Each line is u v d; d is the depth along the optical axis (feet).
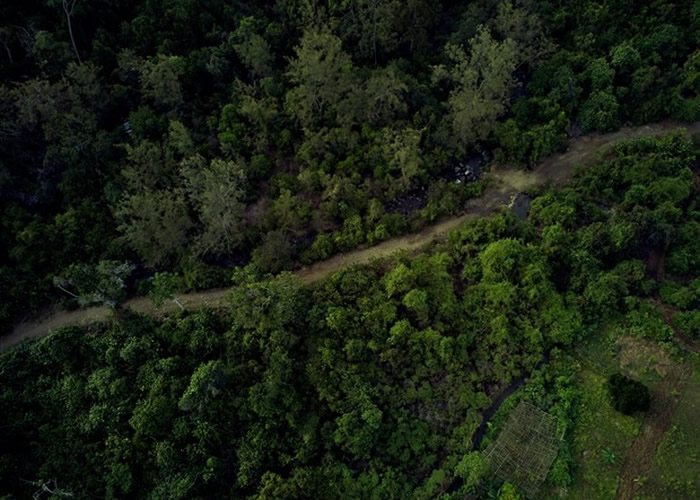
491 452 181.37
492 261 208.23
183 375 188.03
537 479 174.91
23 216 215.51
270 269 217.15
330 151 243.40
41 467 173.68
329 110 249.14
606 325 205.46
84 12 249.75
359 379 190.80
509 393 196.85
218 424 181.88
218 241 220.43
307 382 191.21
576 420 188.34
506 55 241.35
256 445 179.11
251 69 258.37
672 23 266.98
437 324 203.92
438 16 277.44
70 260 214.69
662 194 221.25
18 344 200.54
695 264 210.79
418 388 195.52
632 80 253.44
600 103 249.14
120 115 248.52
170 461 173.27
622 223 211.61
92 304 208.54
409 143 233.35
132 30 254.47
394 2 258.37
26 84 224.33
